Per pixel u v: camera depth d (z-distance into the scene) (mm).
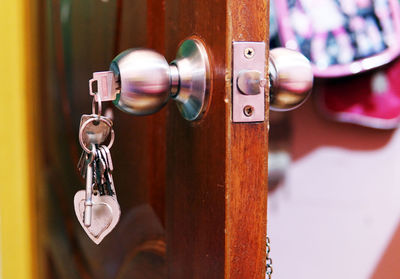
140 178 547
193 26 392
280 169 822
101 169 376
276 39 761
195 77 367
